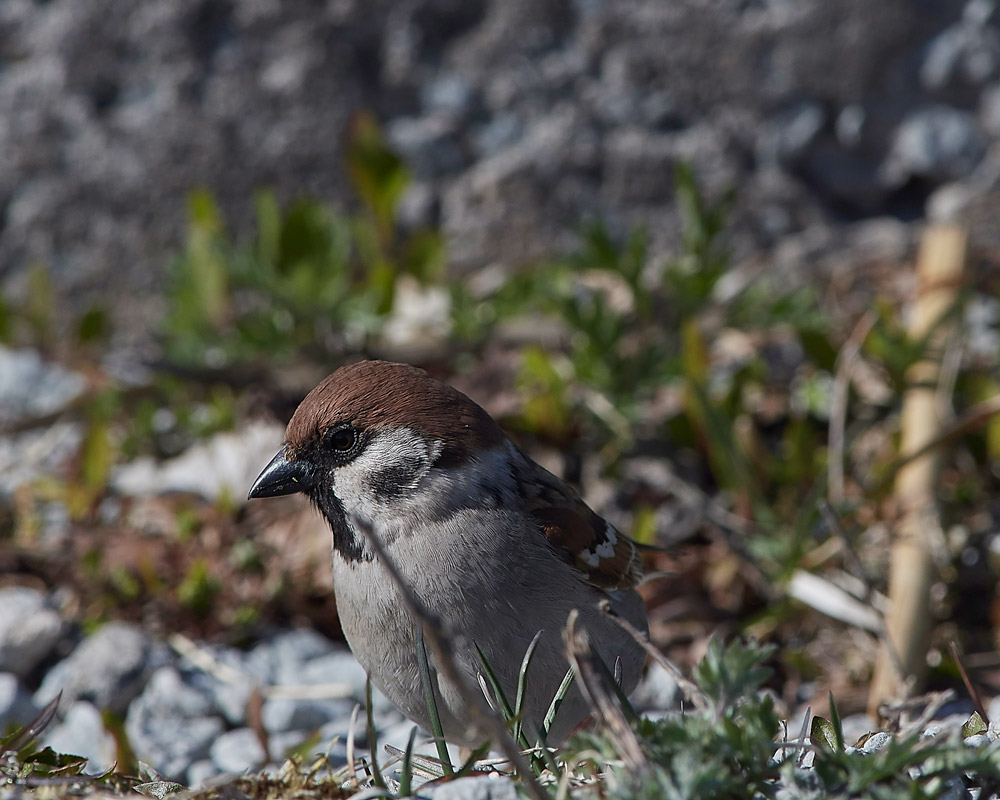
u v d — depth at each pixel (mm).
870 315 9477
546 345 10891
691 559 9109
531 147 12195
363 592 6141
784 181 12289
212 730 7707
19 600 8859
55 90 12172
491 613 5930
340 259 11008
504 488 6203
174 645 8523
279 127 12141
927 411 9461
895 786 4359
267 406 10648
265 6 11969
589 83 12156
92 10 12031
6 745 5211
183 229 12297
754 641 4531
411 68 12164
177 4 11969
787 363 11133
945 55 11898
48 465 10742
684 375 9938
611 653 6328
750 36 11891
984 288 10789
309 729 7773
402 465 6160
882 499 8992
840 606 8242
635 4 11945
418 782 5309
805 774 4527
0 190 12375
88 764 7188
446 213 12336
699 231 10477
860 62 11891
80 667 8156
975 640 8328
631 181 12211
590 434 10297
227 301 11336
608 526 6680
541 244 12258
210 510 9445
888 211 12570
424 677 5367
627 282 10523
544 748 4988
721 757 4332
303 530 9273
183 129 12141
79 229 12367
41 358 11953
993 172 12109
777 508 9531
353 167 11227
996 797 4730
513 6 12039
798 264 12203
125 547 9094
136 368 11695
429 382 6426
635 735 4391
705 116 12172
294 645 8562
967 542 9047
